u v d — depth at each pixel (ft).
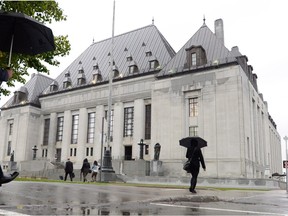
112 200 24.93
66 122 199.41
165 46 184.75
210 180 119.75
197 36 170.91
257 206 27.61
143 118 168.25
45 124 212.64
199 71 150.51
